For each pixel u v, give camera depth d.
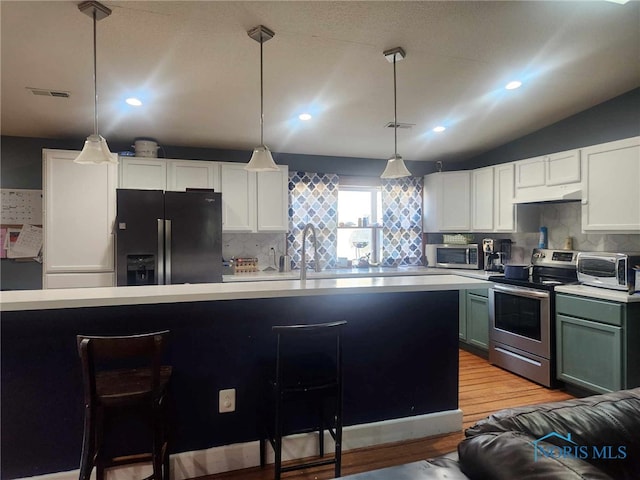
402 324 2.49
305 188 4.80
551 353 3.29
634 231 2.96
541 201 3.79
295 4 2.01
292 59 2.54
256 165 2.39
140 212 3.48
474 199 4.69
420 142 4.50
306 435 2.28
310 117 3.59
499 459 0.93
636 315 2.79
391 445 2.41
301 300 2.27
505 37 2.40
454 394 2.62
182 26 2.15
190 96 3.05
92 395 1.51
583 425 1.14
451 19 2.19
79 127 3.61
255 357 2.19
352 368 2.38
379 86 3.01
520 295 3.58
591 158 3.28
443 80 2.96
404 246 5.22
